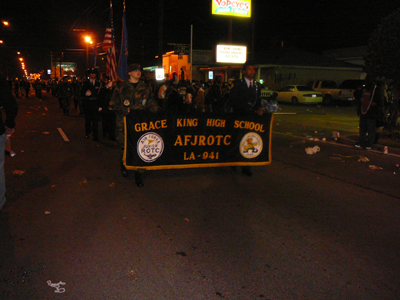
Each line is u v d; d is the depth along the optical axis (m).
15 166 7.27
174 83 18.70
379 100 9.69
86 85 10.20
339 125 15.34
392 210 5.26
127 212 4.94
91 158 8.14
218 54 27.94
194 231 4.39
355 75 38.22
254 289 3.23
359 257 3.86
